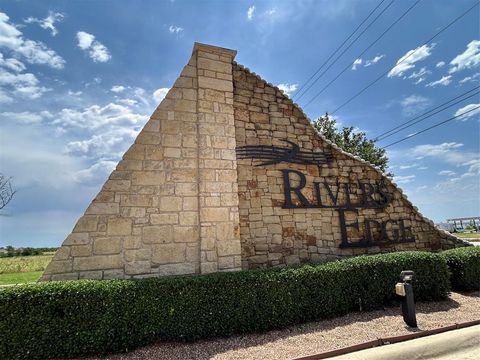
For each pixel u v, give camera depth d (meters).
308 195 7.57
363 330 4.79
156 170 5.71
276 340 4.48
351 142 19.09
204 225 5.77
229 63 6.95
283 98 8.00
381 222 8.24
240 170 6.95
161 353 4.10
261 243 6.70
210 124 6.33
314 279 5.41
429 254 6.59
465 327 5.05
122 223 5.27
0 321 3.83
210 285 4.73
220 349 4.20
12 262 14.02
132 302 4.32
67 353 3.95
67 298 4.08
